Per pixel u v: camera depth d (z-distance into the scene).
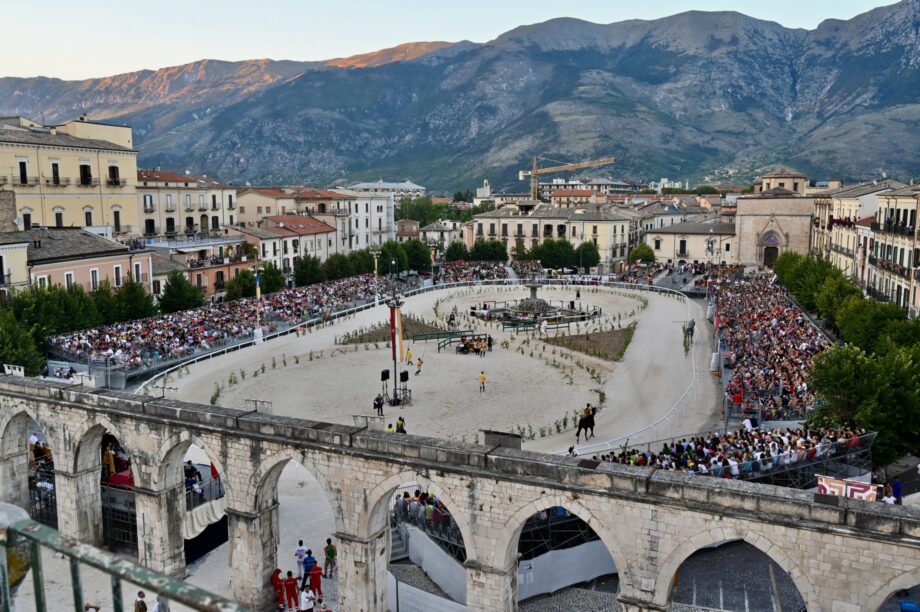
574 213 185.25
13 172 101.19
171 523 40.62
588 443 55.62
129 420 40.38
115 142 128.88
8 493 46.19
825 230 141.25
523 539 38.19
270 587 38.47
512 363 84.56
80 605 6.49
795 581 27.67
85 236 96.81
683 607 35.50
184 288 100.19
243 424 37.22
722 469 40.12
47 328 71.94
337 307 113.44
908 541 25.72
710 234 172.75
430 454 33.28
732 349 77.62
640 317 113.25
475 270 162.50
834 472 43.34
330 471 35.50
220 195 151.75
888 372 47.72
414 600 35.88
